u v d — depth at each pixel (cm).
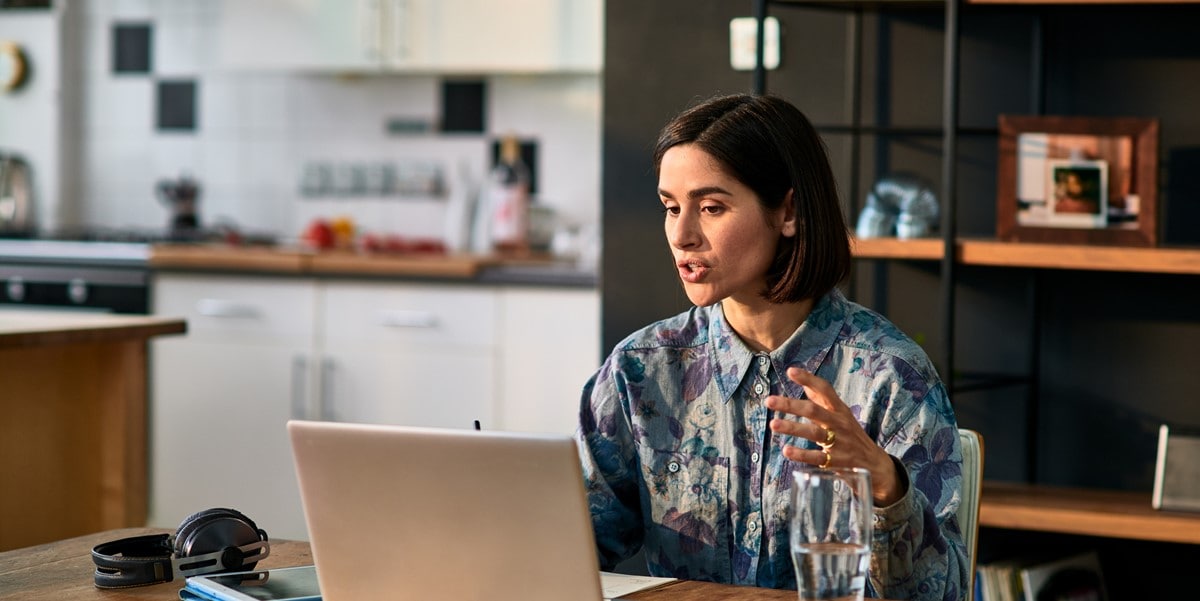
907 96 290
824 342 150
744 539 148
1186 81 271
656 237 306
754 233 142
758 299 149
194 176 491
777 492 146
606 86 307
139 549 142
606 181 308
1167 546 274
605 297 310
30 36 491
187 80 490
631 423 154
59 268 423
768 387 149
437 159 467
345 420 399
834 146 295
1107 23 275
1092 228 256
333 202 478
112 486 296
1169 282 275
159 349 416
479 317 387
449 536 114
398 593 118
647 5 304
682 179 142
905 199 272
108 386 295
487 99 461
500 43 414
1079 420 281
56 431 289
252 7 439
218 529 138
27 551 150
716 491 149
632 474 156
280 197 483
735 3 298
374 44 427
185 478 415
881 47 291
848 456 122
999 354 286
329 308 400
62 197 494
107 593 131
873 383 147
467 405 388
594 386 158
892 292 292
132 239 455
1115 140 257
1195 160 271
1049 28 279
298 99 480
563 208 454
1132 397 278
